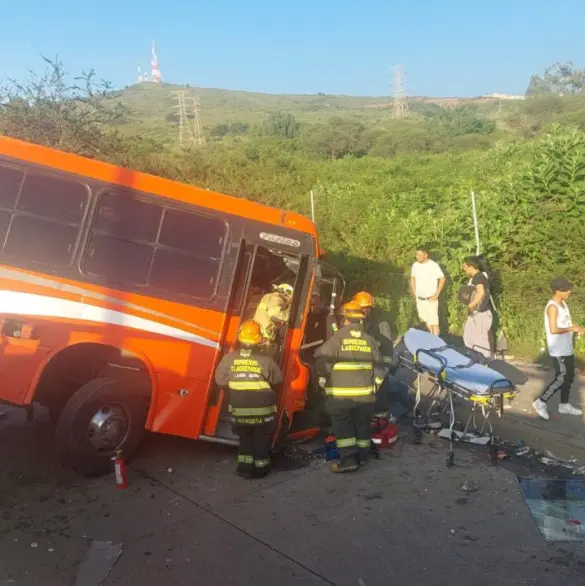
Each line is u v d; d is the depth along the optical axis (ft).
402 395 27.71
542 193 41.04
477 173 68.54
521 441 23.53
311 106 650.02
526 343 35.83
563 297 24.71
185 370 20.42
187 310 20.36
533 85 382.83
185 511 17.98
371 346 20.90
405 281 42.22
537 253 38.83
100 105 62.75
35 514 17.53
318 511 18.11
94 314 19.56
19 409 25.57
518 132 225.15
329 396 20.70
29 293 19.17
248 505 18.42
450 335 38.22
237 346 20.89
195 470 20.74
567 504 18.60
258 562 15.51
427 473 20.62
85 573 14.84
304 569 15.26
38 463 20.80
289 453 22.29
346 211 56.24
